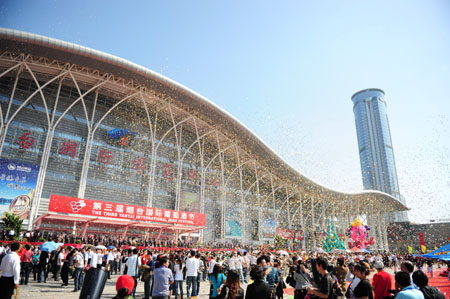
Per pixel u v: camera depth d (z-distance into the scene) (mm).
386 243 75688
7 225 22938
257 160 51688
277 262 9703
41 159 33156
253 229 50750
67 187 34281
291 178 55250
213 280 7855
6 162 30891
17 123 32906
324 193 61906
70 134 36438
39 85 34719
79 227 33344
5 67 32094
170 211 35375
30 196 31422
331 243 42219
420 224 77000
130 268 11016
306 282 7578
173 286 11555
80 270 12773
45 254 14992
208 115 43281
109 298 11430
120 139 39750
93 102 39375
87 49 30922
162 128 44938
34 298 10719
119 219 31297
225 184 49188
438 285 19172
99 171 36938
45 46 29328
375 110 147500
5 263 7621
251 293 4973
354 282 7066
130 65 33438
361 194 65875
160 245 31703
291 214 60625
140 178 40031
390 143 142125
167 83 36469
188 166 45969
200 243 39188
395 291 6371
